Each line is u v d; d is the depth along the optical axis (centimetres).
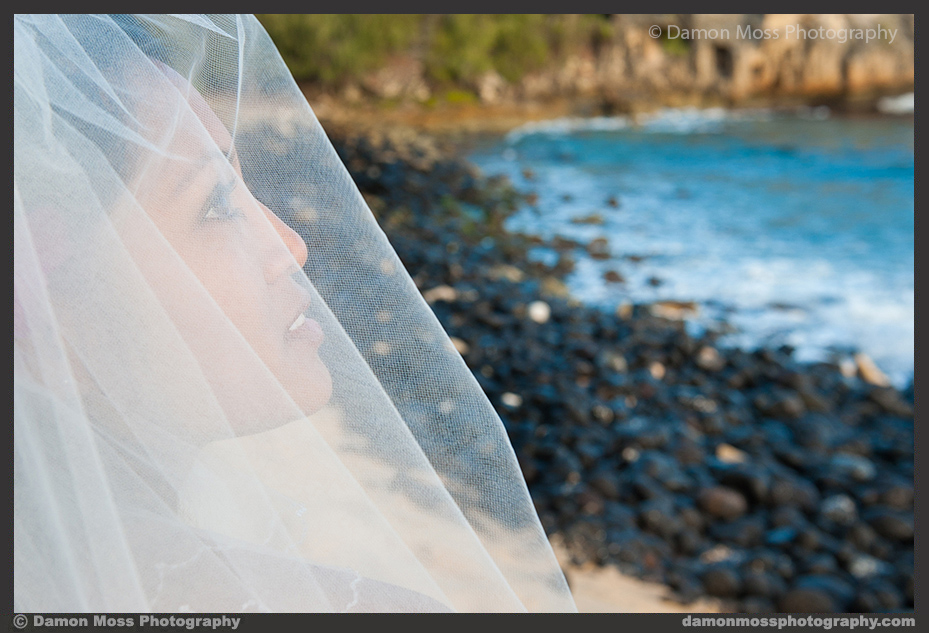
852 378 609
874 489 434
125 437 73
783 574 357
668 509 390
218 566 75
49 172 71
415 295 89
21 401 71
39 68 72
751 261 865
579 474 427
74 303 72
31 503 72
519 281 777
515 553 89
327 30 1667
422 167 1155
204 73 81
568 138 1569
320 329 83
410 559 84
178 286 73
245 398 76
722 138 1541
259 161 85
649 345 624
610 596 318
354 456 83
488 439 90
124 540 72
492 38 1786
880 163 1292
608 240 948
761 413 541
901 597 341
